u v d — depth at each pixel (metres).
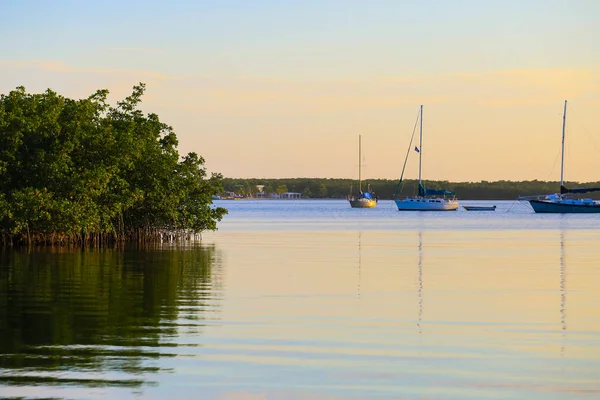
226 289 33.62
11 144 55.09
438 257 51.81
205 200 68.62
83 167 57.47
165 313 26.95
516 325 25.23
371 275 39.75
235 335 23.11
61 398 16.44
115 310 27.47
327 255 53.00
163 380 17.94
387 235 81.81
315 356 20.47
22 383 17.48
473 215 163.12
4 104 56.81
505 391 17.38
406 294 32.47
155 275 39.00
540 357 20.56
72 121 57.56
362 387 17.58
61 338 22.38
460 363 19.84
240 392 17.12
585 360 20.23
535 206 164.75
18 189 55.88
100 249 57.28
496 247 62.75
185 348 21.22
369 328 24.48
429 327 24.73
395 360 20.14
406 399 16.77
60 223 55.59
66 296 30.95
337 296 31.69
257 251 56.66
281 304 29.34
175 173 66.31
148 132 63.91
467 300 30.81
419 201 183.12
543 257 52.25
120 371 18.64
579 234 85.06
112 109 65.81
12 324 24.56
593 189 163.12
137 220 66.56
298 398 16.77
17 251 54.19
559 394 17.20
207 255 52.28
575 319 26.38
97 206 59.31
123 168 61.50
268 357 20.31
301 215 164.00
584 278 38.78
